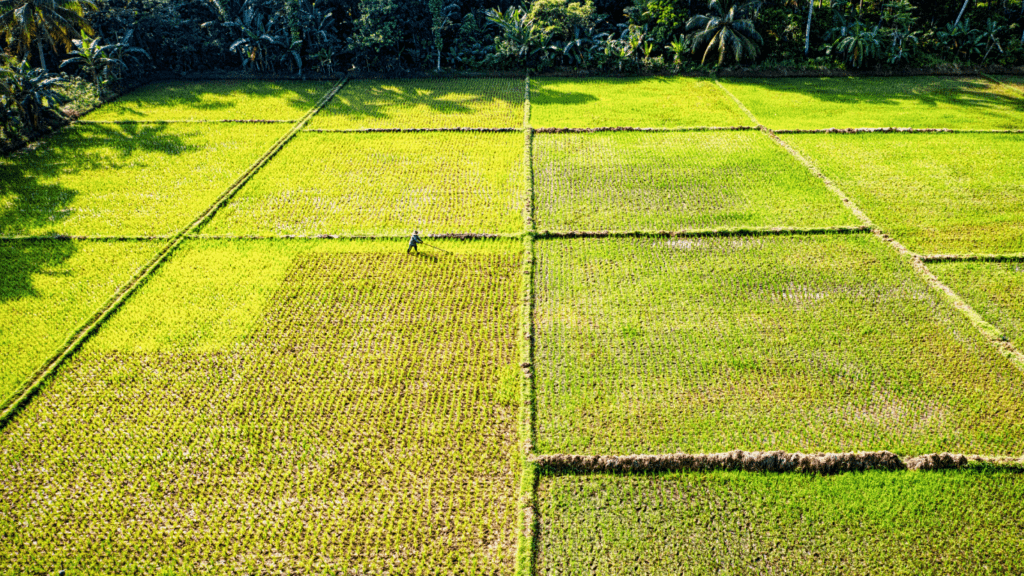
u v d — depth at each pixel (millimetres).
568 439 15594
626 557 13062
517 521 13734
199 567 12891
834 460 14742
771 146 31094
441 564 12961
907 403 16406
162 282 21281
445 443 15586
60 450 15383
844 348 18234
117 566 12914
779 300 20281
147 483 14602
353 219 24969
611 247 23109
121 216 25141
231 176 28328
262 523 13727
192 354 18234
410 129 33375
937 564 12781
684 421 16078
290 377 17531
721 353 18156
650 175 28297
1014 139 31422
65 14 34562
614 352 18266
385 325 19406
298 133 33062
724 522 13688
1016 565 12711
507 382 17312
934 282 20781
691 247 23109
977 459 14734
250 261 22406
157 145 31547
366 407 16578
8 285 21031
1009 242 22906
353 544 13336
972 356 17844
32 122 31984
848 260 22109
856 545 13156
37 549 13227
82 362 17969
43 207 25688
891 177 27797
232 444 15508
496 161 29766
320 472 14844
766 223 24359
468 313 19922
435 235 23719
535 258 22516
